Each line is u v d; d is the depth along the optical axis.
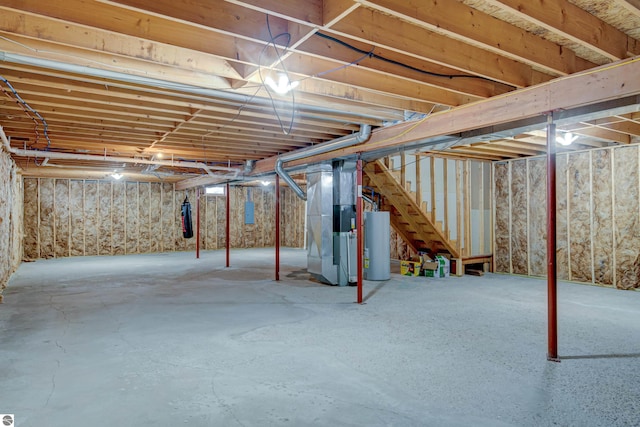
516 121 3.91
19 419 2.31
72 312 4.82
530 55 2.79
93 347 3.56
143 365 3.14
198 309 4.96
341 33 2.39
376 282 6.90
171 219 12.88
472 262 7.86
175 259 10.55
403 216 7.72
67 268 8.79
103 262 9.92
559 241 7.18
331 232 6.62
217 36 2.78
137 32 2.47
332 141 5.53
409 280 7.12
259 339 3.79
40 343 3.66
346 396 2.61
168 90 3.68
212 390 2.70
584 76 3.03
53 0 2.22
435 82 3.35
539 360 3.25
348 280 6.59
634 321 4.43
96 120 4.90
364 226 7.18
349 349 3.51
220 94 3.60
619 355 3.37
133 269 8.59
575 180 6.95
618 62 2.83
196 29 2.69
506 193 7.96
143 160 6.99
